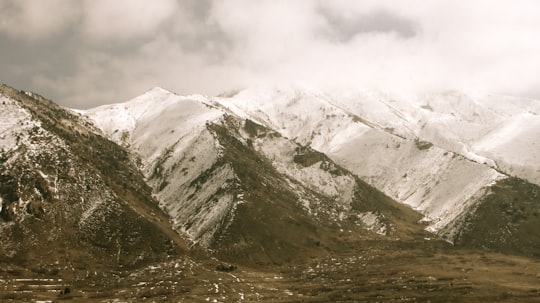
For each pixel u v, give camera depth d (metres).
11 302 194.12
